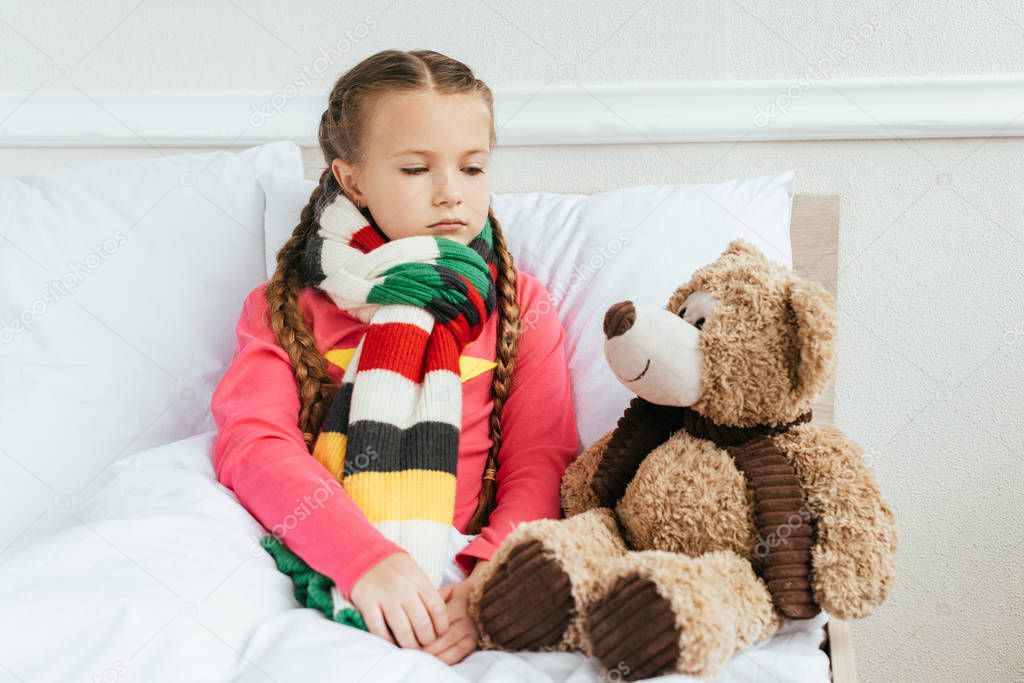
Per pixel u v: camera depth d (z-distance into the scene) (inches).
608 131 50.9
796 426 32.7
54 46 54.7
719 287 32.5
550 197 50.5
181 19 53.6
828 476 31.0
